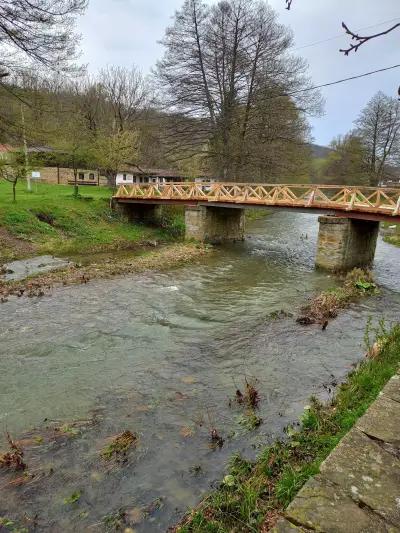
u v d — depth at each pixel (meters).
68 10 12.39
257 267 15.02
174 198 20.44
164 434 4.65
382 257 17.91
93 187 32.38
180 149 28.94
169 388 5.78
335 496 2.27
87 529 3.34
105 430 4.76
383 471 2.49
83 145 23.06
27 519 3.46
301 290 11.72
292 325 8.45
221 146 26.83
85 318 8.79
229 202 18.17
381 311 9.58
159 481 3.88
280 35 25.56
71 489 3.81
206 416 5.01
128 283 12.00
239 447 4.35
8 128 14.37
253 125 26.36
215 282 12.51
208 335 7.91
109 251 17.23
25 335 7.73
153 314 9.20
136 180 41.53
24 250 15.11
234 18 25.16
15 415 5.10
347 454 2.67
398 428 2.98
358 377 5.19
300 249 19.59
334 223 14.18
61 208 19.91
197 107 26.50
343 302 10.14
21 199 20.31
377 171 42.84
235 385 5.84
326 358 6.76
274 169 29.75
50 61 12.87
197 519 3.20
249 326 8.44
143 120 35.28
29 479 3.95
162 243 20.03
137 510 3.52
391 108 41.19
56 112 15.70
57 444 4.50
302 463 3.68
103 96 36.38
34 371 6.30
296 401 5.32
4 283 11.16
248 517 3.06
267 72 25.42
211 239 20.22
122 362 6.66
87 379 6.06
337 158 54.50
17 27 11.81
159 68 27.11
